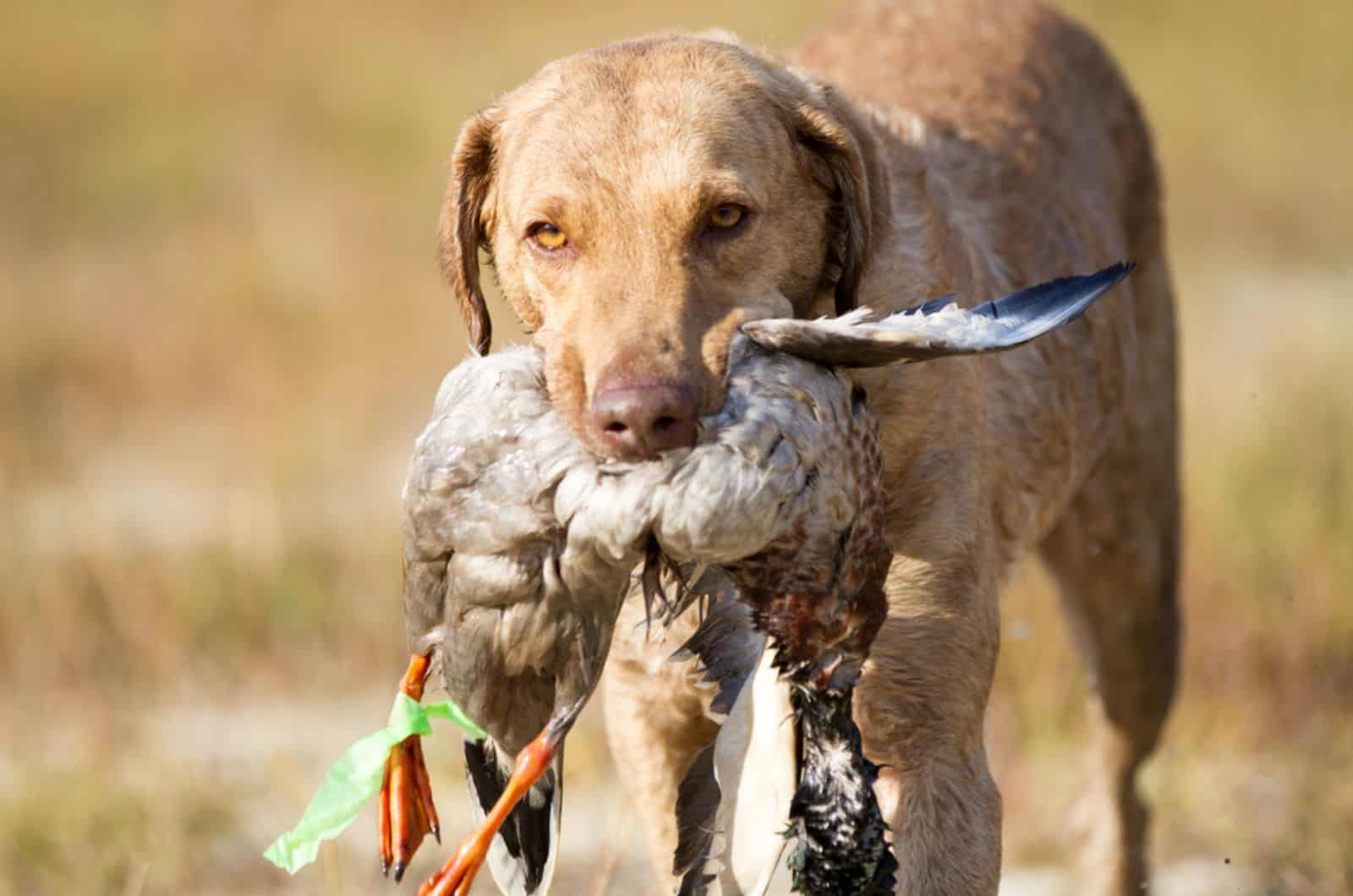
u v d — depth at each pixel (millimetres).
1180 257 28984
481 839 7160
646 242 8188
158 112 36406
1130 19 39469
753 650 7516
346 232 30219
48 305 27109
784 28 37500
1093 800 12625
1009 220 11227
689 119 8312
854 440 7207
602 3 40812
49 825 12570
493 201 8961
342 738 14539
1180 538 13008
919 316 7082
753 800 8000
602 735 13914
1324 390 20078
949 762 8938
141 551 17812
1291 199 31516
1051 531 12320
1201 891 12148
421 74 37938
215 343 25219
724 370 7836
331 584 17109
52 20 40500
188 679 15594
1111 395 11836
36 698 15156
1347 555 15875
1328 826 12258
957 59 12039
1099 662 12711
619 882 11922
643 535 6867
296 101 36906
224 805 13055
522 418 7062
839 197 8664
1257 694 14547
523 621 7062
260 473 20594
